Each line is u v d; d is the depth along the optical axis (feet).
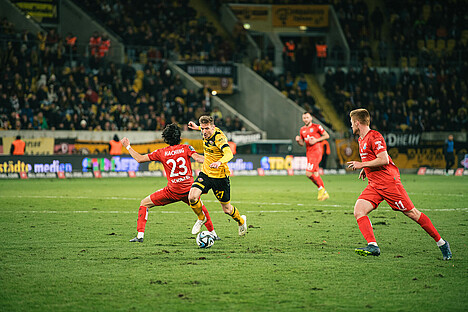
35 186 121.08
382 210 75.97
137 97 184.75
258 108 208.44
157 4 213.66
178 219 65.82
